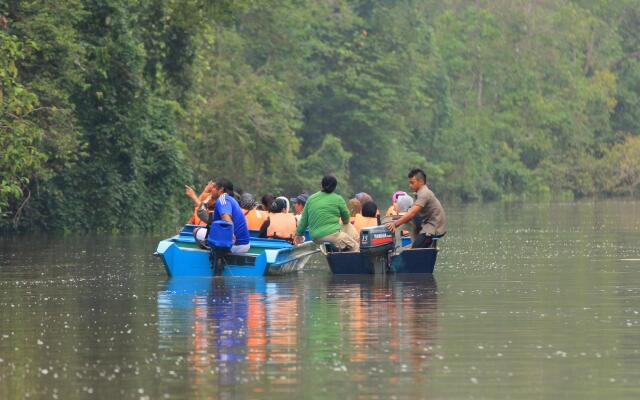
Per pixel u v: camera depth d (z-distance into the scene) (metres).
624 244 66.31
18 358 25.81
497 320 31.58
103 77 82.12
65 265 51.53
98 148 85.00
